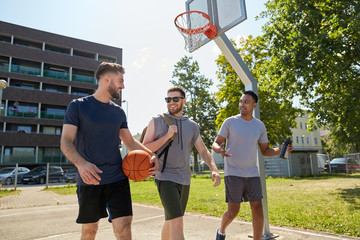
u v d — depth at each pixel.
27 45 34.84
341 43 10.34
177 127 2.90
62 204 8.61
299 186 11.69
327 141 62.22
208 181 17.16
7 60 33.06
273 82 13.21
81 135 2.27
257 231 3.17
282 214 5.42
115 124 2.39
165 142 2.73
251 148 3.27
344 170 22.50
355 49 10.65
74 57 36.53
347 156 21.89
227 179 3.29
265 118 21.06
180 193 2.77
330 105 12.25
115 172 2.35
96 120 2.27
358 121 11.78
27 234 4.59
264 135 3.54
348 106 11.45
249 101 3.38
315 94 12.77
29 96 32.44
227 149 3.37
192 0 5.18
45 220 5.83
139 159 2.42
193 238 4.04
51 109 34.28
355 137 12.68
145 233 4.43
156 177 2.78
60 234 4.55
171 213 2.53
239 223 4.88
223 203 7.27
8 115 31.16
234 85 22.45
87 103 2.31
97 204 2.23
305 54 11.15
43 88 34.62
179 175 2.77
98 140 2.28
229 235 4.10
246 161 3.23
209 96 38.97
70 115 2.20
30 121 32.03
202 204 7.15
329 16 11.74
